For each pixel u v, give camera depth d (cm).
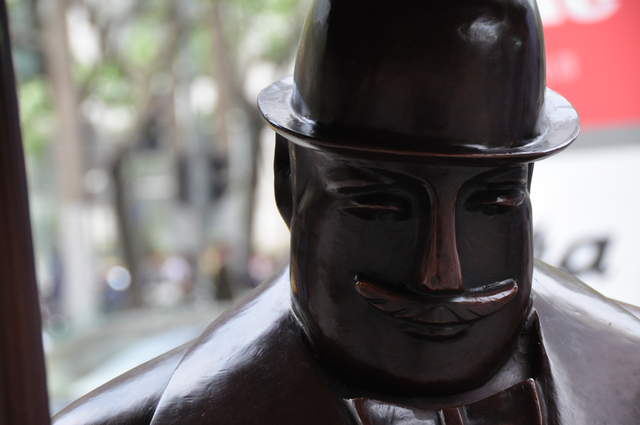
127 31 1241
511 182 185
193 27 1266
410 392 192
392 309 183
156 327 878
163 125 1434
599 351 207
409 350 187
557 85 688
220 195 1347
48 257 1294
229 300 1278
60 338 880
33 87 1112
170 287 1484
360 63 177
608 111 681
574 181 688
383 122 176
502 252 189
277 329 203
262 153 1483
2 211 134
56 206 1235
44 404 139
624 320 220
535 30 184
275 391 193
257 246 1580
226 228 1473
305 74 191
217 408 191
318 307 193
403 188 179
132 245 1318
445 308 181
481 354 191
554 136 188
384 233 183
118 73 1214
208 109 1377
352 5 180
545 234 693
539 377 198
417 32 174
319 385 193
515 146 180
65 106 1123
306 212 195
